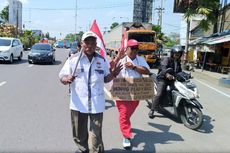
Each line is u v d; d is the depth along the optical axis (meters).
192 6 27.59
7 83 11.84
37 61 21.33
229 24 28.47
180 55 7.14
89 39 4.21
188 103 6.75
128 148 5.31
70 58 4.34
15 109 7.66
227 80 14.51
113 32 37.84
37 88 10.98
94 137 4.43
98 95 4.36
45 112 7.46
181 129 6.64
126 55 5.49
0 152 4.85
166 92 7.34
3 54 20.56
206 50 23.67
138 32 24.30
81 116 4.44
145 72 5.41
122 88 5.31
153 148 5.39
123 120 5.37
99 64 4.33
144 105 8.98
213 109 9.11
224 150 5.45
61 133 5.88
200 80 17.27
